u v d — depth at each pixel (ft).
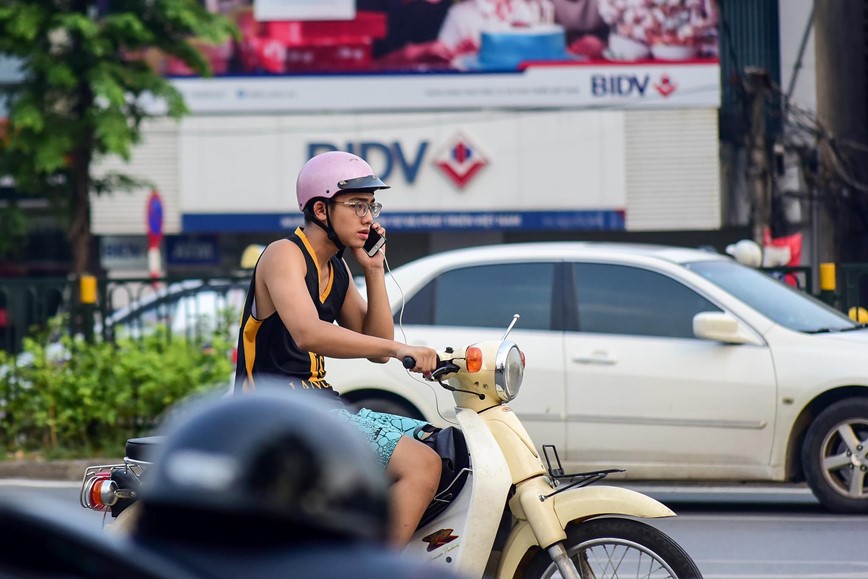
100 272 273.75
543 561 38.65
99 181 208.95
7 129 194.08
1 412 104.53
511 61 267.39
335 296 39.83
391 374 77.46
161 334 109.19
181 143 269.85
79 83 190.80
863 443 74.74
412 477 36.68
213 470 12.66
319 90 269.85
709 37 263.90
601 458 76.95
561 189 267.59
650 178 266.16
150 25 193.06
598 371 76.95
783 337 76.38
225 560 12.32
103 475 38.70
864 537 69.77
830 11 276.41
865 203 274.36
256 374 38.88
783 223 246.68
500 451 37.58
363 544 12.77
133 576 12.00
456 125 268.41
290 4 269.23
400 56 269.03
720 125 269.64
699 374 75.97
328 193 38.81
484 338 78.59
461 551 37.17
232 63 270.26
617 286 78.79
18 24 181.37
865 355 74.90
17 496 12.72
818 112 265.13
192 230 270.46
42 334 108.27
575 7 266.36
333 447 13.00
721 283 78.79
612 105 266.16
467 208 268.21
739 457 75.77
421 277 80.94
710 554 65.51
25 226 220.64
